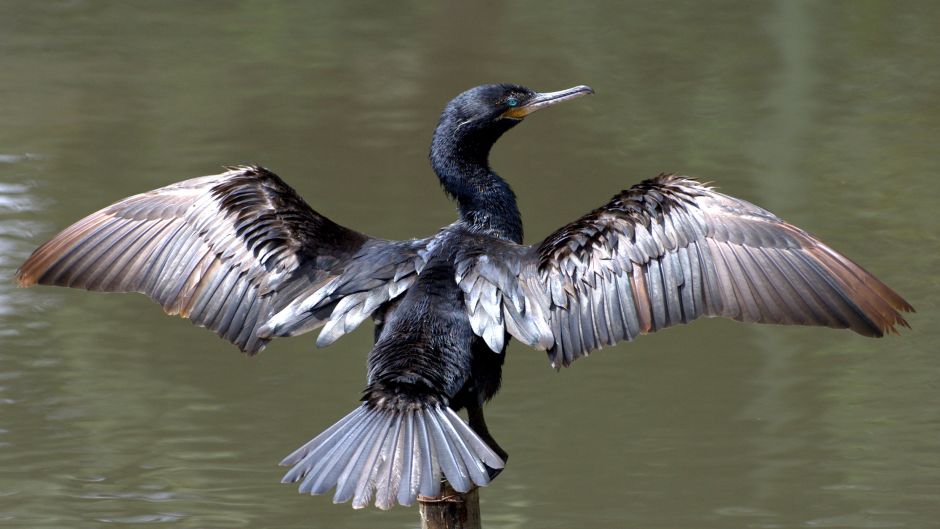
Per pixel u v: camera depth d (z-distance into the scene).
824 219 16.06
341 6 24.47
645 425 12.55
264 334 7.19
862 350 13.90
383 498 6.37
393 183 16.92
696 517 11.16
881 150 18.03
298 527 11.27
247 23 23.47
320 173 17.16
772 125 18.91
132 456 11.99
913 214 16.12
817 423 12.47
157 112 19.38
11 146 17.97
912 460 11.88
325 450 6.62
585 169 17.44
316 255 7.45
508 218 8.07
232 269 7.49
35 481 11.69
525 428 12.59
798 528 10.97
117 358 13.69
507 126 8.16
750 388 13.21
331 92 20.19
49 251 7.78
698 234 6.97
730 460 12.01
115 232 7.77
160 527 11.03
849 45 21.91
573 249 7.11
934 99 19.69
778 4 23.91
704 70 21.06
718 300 6.89
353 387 13.29
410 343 7.04
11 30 22.94
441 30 23.00
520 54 21.72
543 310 7.06
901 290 14.30
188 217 7.67
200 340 14.24
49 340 14.01
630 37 22.52
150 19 23.66
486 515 11.31
